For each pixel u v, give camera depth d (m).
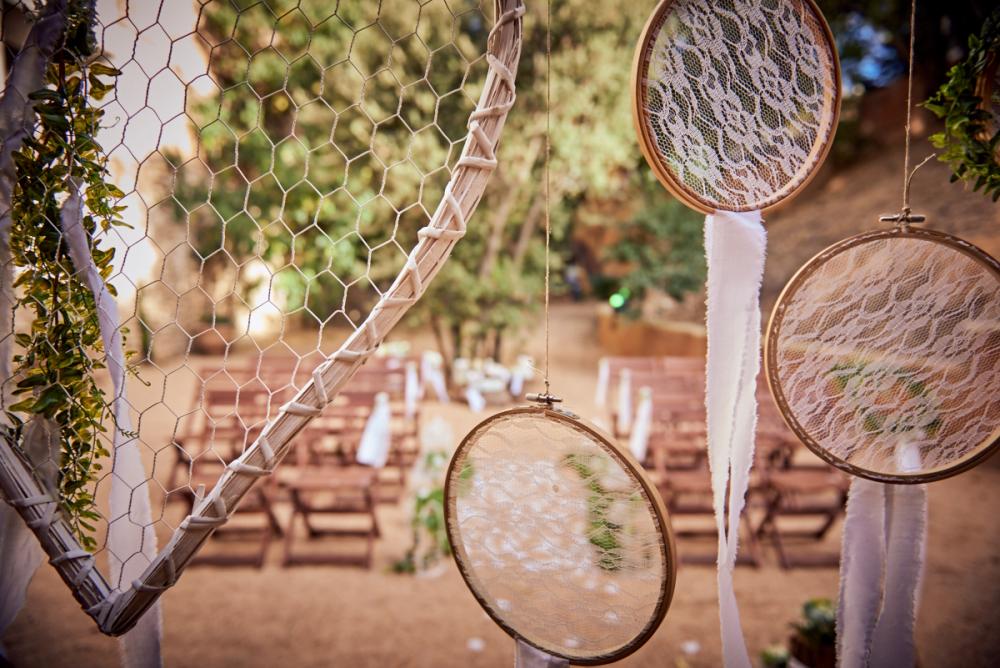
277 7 6.40
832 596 4.09
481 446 1.42
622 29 8.48
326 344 12.01
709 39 1.39
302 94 7.34
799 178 1.44
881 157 13.09
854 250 1.42
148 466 5.71
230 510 1.34
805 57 1.42
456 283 9.13
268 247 7.78
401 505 5.55
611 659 1.38
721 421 1.50
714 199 1.43
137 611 1.38
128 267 2.59
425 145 7.72
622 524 1.31
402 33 7.28
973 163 1.54
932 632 3.58
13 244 1.45
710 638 3.57
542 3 8.03
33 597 3.82
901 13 12.80
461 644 3.48
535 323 10.21
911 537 1.61
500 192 9.31
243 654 3.36
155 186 7.73
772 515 4.68
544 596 1.42
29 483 1.42
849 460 1.48
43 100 1.38
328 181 7.73
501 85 1.29
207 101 5.62
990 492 5.75
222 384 5.52
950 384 1.43
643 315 11.77
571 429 1.31
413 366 6.86
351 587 4.12
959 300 1.41
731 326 1.47
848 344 1.45
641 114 1.38
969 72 1.51
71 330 1.48
